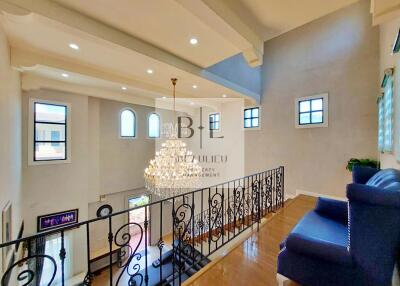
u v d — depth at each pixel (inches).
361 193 49.3
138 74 145.1
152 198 280.1
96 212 231.6
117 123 248.7
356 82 167.8
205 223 187.2
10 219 120.3
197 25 93.7
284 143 212.2
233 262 85.4
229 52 120.5
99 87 187.3
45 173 185.0
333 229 74.0
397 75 87.8
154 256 238.5
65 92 195.0
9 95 113.9
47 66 118.9
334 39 179.8
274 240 104.3
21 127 166.9
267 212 149.4
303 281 59.2
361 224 49.7
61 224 192.5
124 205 256.5
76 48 110.1
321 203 90.0
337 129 177.3
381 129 133.6
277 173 164.4
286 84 211.5
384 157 129.6
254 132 237.0
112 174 242.8
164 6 81.0
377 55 157.5
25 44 106.8
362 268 49.7
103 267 210.7
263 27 99.4
